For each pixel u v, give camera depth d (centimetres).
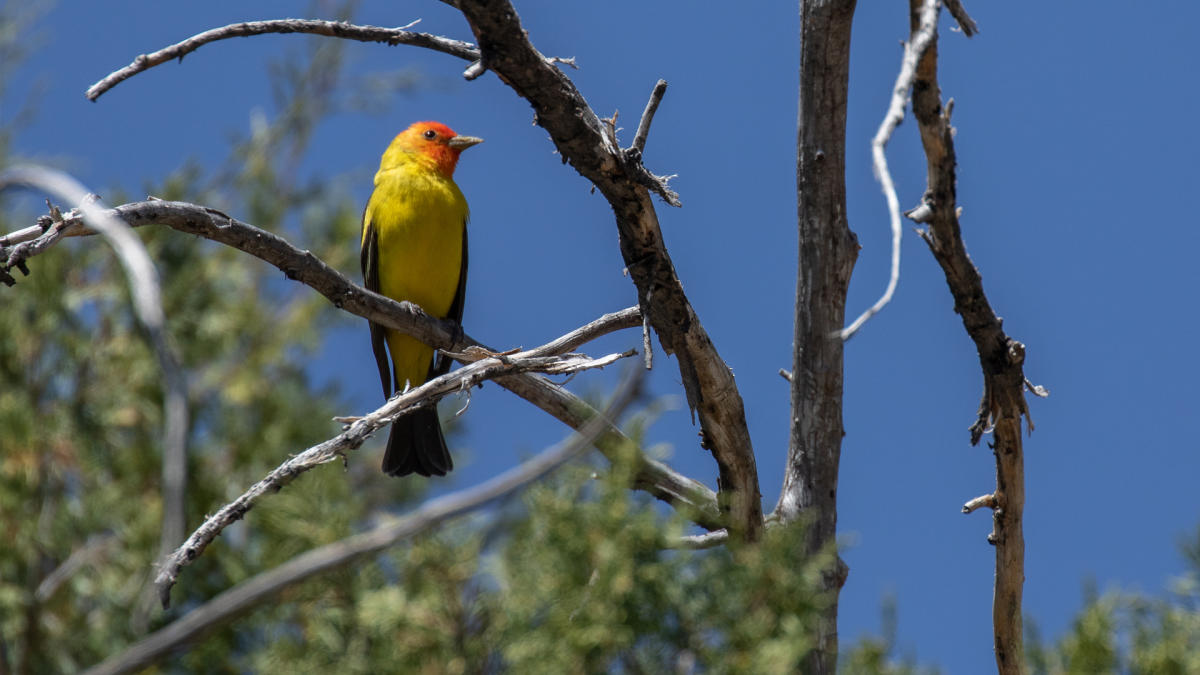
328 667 614
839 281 775
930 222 670
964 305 710
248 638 759
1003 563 778
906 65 536
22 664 1062
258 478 1212
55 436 1162
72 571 1094
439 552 607
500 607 605
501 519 596
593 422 365
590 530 594
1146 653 688
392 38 781
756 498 791
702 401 786
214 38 723
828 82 752
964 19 639
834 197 768
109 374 1233
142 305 309
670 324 774
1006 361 724
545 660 574
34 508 1133
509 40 670
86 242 1283
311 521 678
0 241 678
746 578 604
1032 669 723
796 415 787
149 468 1170
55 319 1226
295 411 1303
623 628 580
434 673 597
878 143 508
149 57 698
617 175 734
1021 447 757
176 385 291
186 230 775
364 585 629
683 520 607
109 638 1046
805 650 585
